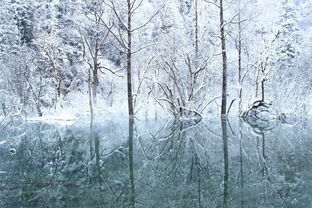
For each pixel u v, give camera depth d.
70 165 12.43
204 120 26.05
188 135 19.11
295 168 11.32
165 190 9.14
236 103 30.20
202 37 28.56
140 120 27.28
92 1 32.06
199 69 26.25
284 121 25.39
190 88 26.66
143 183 9.87
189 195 8.67
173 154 14.09
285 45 34.94
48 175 10.95
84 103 36.22
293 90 28.19
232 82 31.44
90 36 35.19
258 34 29.02
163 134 19.75
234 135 18.78
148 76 28.23
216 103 29.38
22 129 23.47
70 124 26.25
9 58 34.47
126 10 29.06
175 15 33.62
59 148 16.02
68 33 38.47
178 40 27.81
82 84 40.56
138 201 8.26
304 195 8.51
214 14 29.08
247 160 12.69
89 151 15.12
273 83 28.12
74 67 40.06
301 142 16.27
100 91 40.00
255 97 27.58
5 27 37.38
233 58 31.56
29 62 35.31
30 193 8.98
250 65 28.72
